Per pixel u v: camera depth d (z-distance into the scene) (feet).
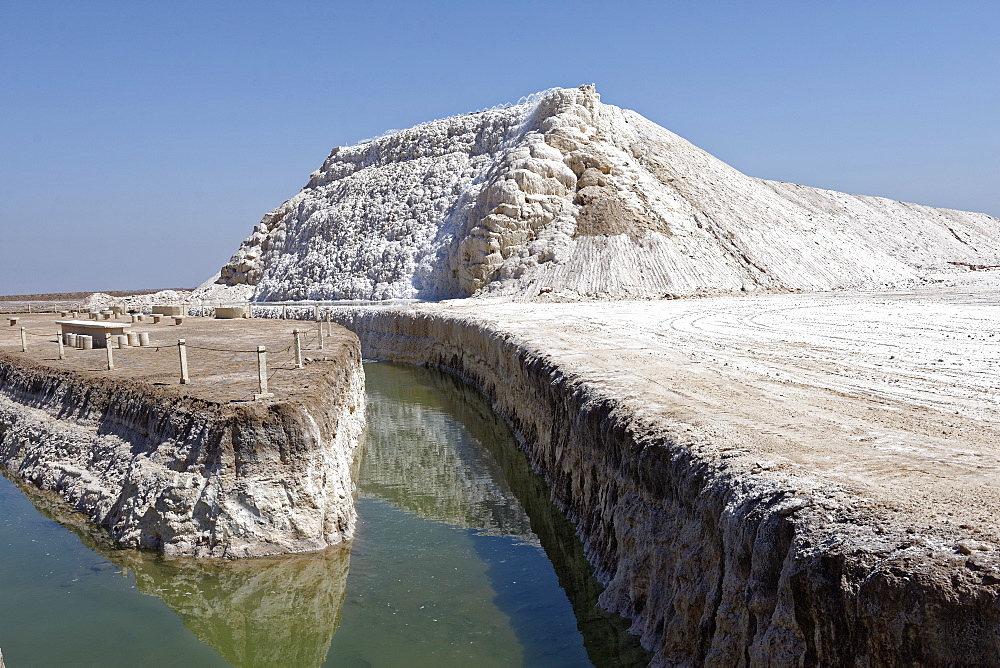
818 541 20.86
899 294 143.43
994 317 88.43
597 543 40.06
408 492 58.54
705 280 159.94
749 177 249.34
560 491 49.49
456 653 34.06
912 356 57.00
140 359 72.49
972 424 33.09
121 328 88.28
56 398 62.95
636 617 32.45
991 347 60.75
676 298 147.43
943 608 17.33
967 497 21.91
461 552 45.98
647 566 32.14
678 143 229.45
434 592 40.40
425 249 190.39
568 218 169.07
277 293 207.72
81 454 54.24
